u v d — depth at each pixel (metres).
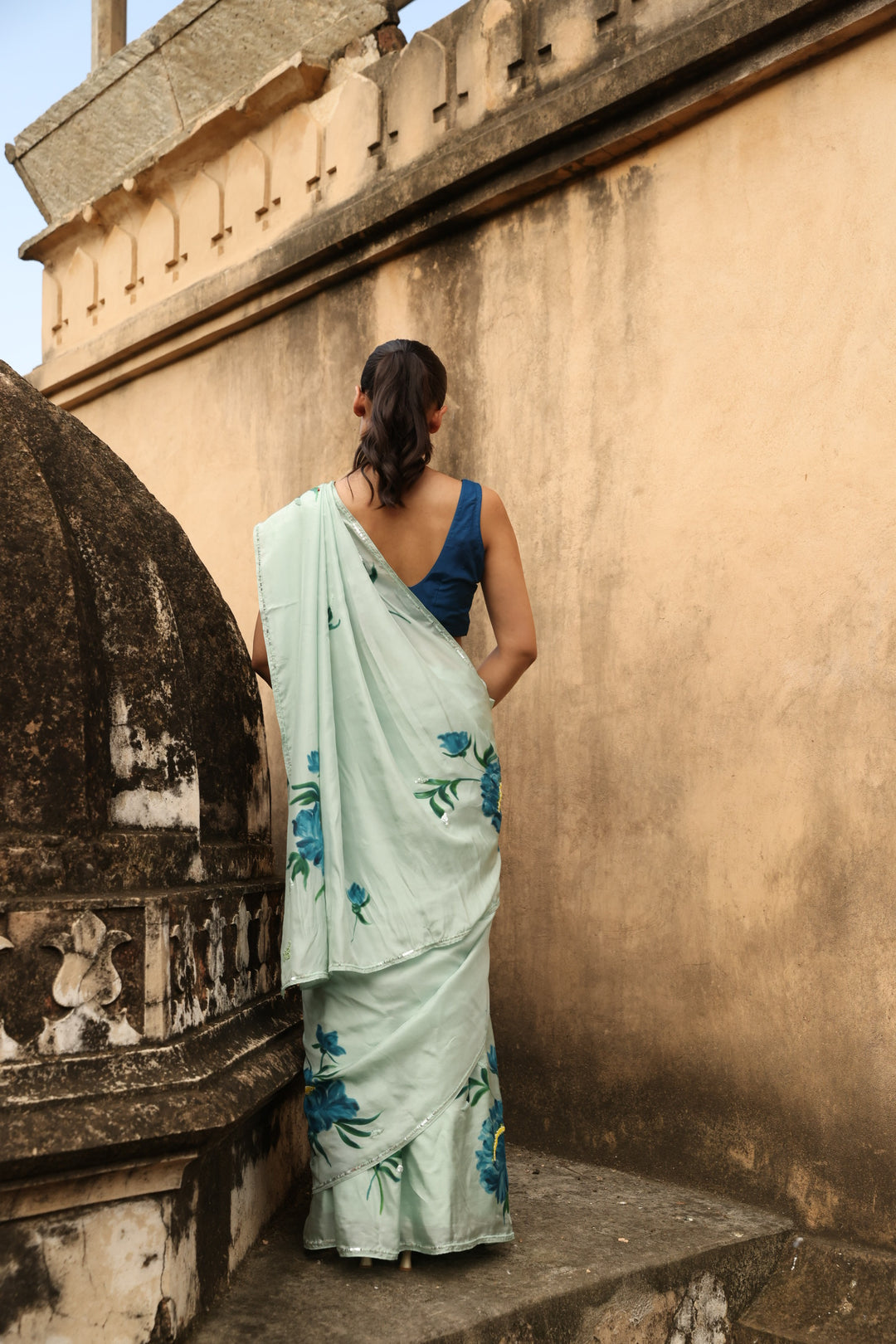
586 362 2.66
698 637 2.39
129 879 1.64
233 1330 1.60
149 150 3.88
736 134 2.40
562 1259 1.88
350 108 3.25
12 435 1.69
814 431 2.22
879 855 2.05
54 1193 1.41
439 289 3.02
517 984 2.67
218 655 2.06
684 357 2.46
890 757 2.06
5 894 1.47
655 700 2.46
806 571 2.21
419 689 1.86
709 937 2.31
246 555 3.55
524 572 2.75
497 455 2.84
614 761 2.52
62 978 1.49
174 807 1.77
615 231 2.62
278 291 3.44
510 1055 2.66
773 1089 2.17
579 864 2.57
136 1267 1.49
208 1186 1.69
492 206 2.86
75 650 1.60
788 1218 2.12
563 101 2.59
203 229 3.75
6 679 1.55
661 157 2.54
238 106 3.49
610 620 2.56
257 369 3.58
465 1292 1.73
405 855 1.83
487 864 1.91
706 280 2.43
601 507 2.60
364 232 3.10
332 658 1.89
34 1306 1.39
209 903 1.79
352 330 3.26
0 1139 1.33
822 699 2.17
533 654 2.03
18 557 1.60
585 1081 2.50
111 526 1.81
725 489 2.37
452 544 1.95
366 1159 1.77
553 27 2.72
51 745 1.57
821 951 2.12
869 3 2.12
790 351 2.27
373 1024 1.80
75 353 4.23
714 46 2.31
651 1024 2.39
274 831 3.36
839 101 2.23
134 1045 1.56
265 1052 1.88
